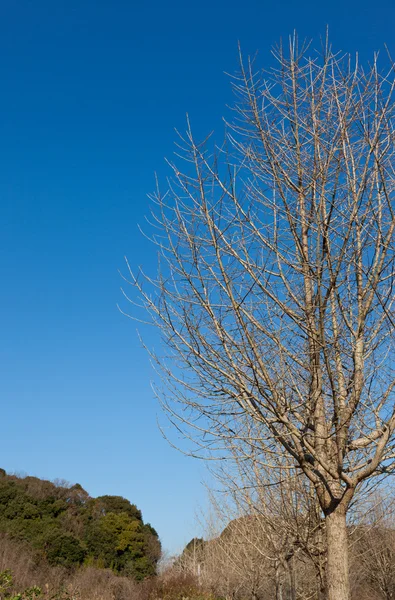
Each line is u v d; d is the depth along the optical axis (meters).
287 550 10.91
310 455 6.25
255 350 5.88
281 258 6.37
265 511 10.60
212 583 22.44
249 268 6.28
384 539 16.61
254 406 6.23
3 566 26.28
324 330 6.03
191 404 6.41
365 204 6.24
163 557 46.59
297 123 6.63
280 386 6.15
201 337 6.23
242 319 5.95
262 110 6.75
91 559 41.84
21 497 43.91
